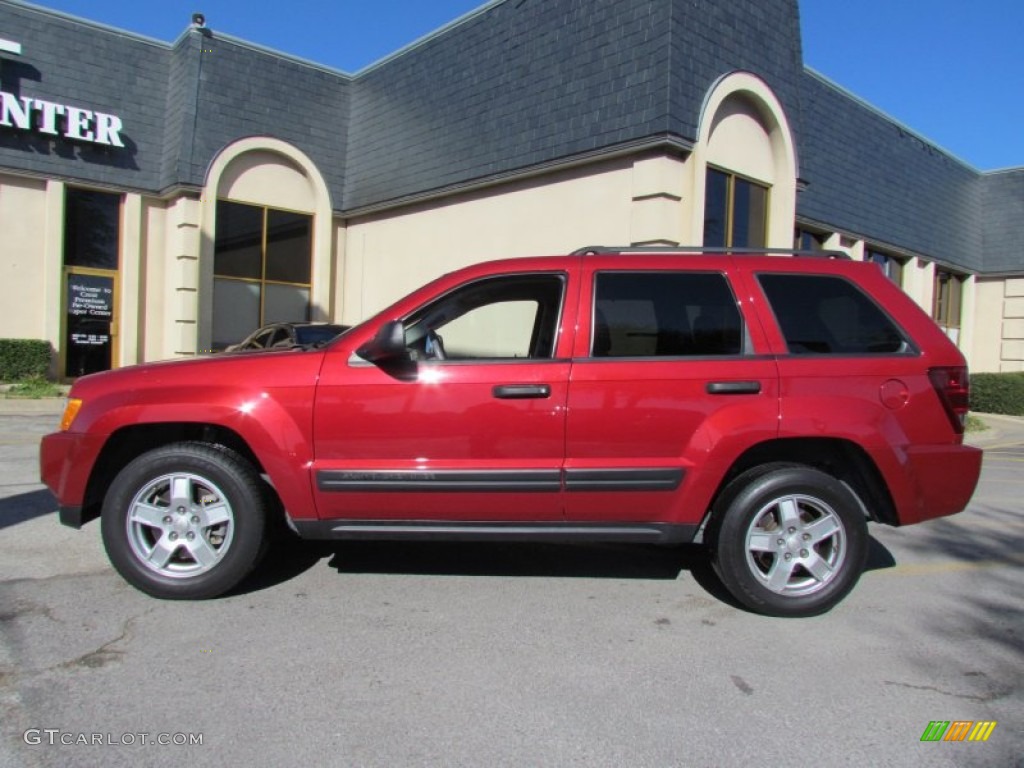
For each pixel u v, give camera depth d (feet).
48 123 47.52
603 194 38.04
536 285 14.92
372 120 55.52
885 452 13.98
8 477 24.20
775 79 41.24
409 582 15.78
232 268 53.11
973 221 70.03
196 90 50.67
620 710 10.66
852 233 53.16
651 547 18.60
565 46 39.91
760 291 14.55
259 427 13.84
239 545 14.20
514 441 13.88
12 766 9.06
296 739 9.78
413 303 14.58
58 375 49.55
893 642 13.16
